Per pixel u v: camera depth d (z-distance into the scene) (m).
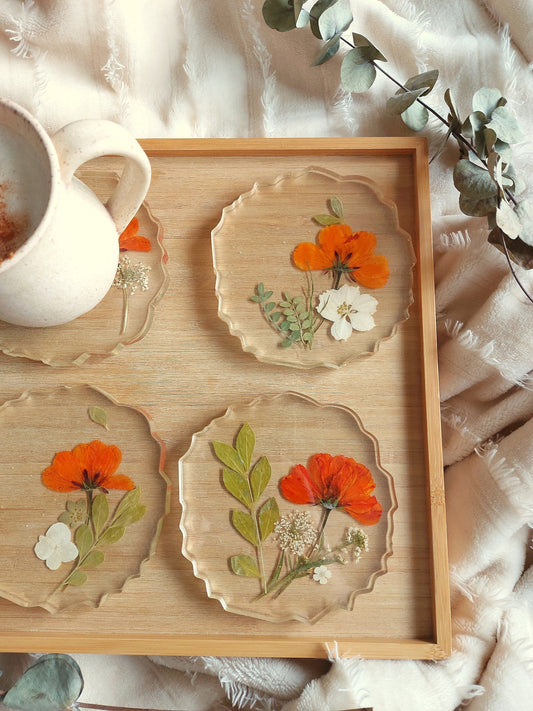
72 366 0.43
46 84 0.49
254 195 0.44
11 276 0.36
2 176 0.36
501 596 0.45
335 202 0.44
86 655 0.46
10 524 0.41
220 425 0.42
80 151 0.35
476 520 0.45
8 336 0.43
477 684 0.44
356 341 0.43
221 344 0.43
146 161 0.36
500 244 0.43
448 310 0.48
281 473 0.42
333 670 0.41
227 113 0.50
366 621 0.41
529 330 0.45
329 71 0.48
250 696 0.45
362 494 0.41
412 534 0.41
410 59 0.49
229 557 0.41
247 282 0.44
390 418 0.42
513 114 0.45
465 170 0.43
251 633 0.41
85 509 0.41
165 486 0.41
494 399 0.48
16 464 0.42
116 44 0.48
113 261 0.40
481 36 0.49
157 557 0.41
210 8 0.49
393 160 0.45
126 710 0.39
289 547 0.41
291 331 0.43
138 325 0.43
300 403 0.42
